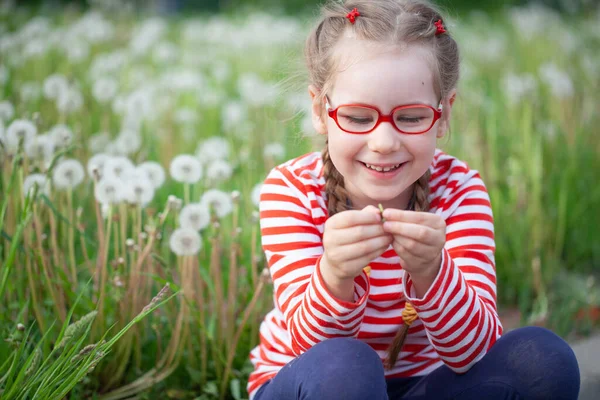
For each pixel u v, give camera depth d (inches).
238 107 107.0
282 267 50.1
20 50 134.3
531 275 77.8
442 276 46.5
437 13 50.3
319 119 51.3
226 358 61.8
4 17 180.2
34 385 51.4
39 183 60.3
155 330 59.0
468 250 50.8
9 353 55.1
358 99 47.3
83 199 69.1
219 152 77.1
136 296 58.6
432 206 51.9
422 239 45.3
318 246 50.6
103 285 57.8
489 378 47.1
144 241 62.7
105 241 60.9
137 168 60.8
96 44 152.6
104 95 98.5
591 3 214.5
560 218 82.3
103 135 87.9
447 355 47.8
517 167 82.0
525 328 47.9
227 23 208.1
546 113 106.7
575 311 73.3
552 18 202.1
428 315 47.0
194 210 59.2
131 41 160.6
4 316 58.4
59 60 135.8
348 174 48.9
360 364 45.1
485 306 48.6
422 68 47.6
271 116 97.7
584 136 99.3
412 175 48.4
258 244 67.9
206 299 65.3
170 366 60.1
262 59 144.9
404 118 47.6
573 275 82.0
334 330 47.1
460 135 91.7
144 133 98.8
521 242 79.1
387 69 47.1
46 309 61.7
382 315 50.8
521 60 152.6
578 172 93.1
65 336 48.4
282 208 51.3
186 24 215.8
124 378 59.8
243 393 60.3
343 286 46.4
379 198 48.6
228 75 139.9
